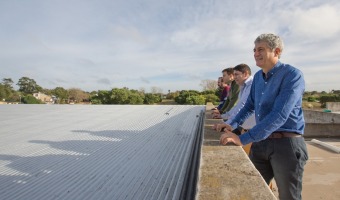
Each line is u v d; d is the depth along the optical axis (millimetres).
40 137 3752
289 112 1789
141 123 4684
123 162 2527
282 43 1980
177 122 4645
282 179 1990
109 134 3818
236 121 2492
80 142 3367
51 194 1894
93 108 7602
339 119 11383
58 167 2443
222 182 1264
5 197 1857
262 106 2070
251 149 2264
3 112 6961
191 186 1889
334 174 5035
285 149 1957
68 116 6008
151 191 1869
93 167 2412
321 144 7660
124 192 1879
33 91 65000
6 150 3076
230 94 4047
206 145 1975
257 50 2018
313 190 4305
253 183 1249
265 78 2094
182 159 2559
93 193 1885
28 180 2148
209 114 4496
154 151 2871
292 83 1834
